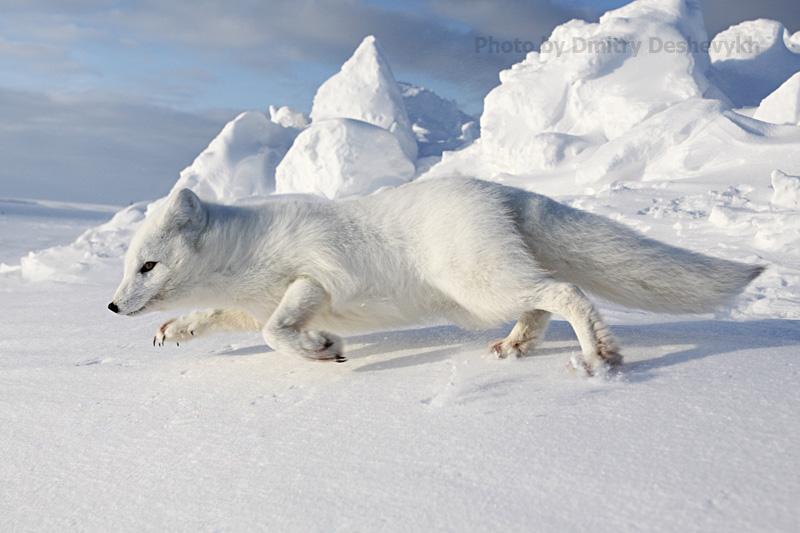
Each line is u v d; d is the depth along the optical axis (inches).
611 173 552.7
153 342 147.3
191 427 88.2
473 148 919.0
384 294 122.0
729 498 53.5
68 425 93.6
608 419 73.6
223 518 62.0
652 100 691.4
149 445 83.0
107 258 381.7
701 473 58.2
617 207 380.5
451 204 115.7
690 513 52.1
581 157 670.5
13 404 105.5
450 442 72.3
